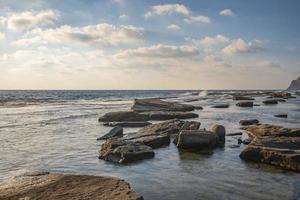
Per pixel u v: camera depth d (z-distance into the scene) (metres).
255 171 13.27
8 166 14.49
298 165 13.33
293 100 75.88
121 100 84.00
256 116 36.66
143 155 15.49
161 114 34.31
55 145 19.47
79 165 14.49
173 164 14.43
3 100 75.06
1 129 26.59
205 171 13.30
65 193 9.74
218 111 44.22
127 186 10.38
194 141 17.66
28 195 9.65
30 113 41.75
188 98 89.19
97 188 10.16
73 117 36.88
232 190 10.93
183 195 10.44
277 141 15.80
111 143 16.64
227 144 18.97
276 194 10.53
